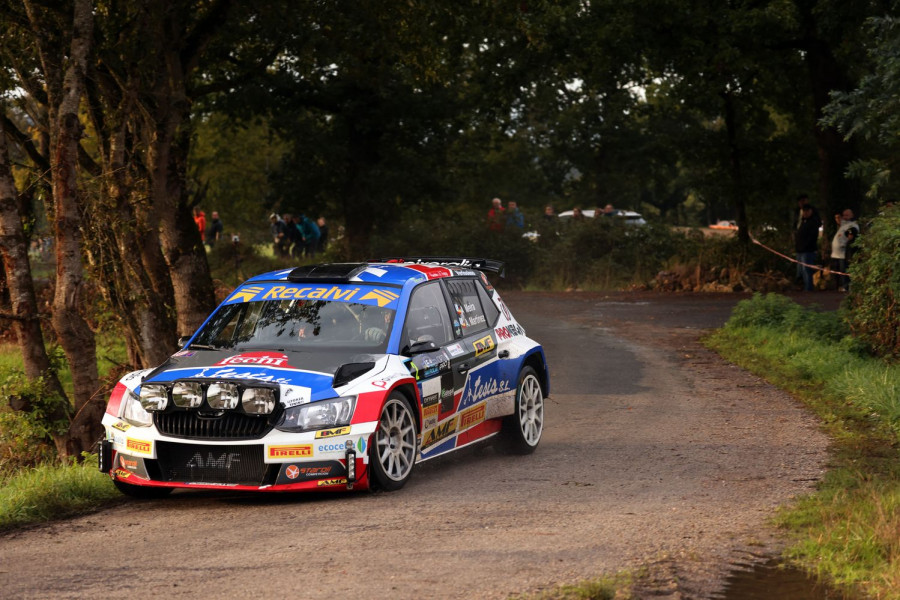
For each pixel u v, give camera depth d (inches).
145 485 310.7
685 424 462.3
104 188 560.7
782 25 1091.9
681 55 1127.6
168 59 612.7
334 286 361.1
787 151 1365.7
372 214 1523.1
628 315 984.9
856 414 470.6
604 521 278.1
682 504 301.3
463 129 1536.7
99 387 521.7
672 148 1416.1
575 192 2409.0
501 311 412.2
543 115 2231.8
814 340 689.0
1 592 216.5
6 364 781.3
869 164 542.6
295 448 296.5
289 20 718.5
